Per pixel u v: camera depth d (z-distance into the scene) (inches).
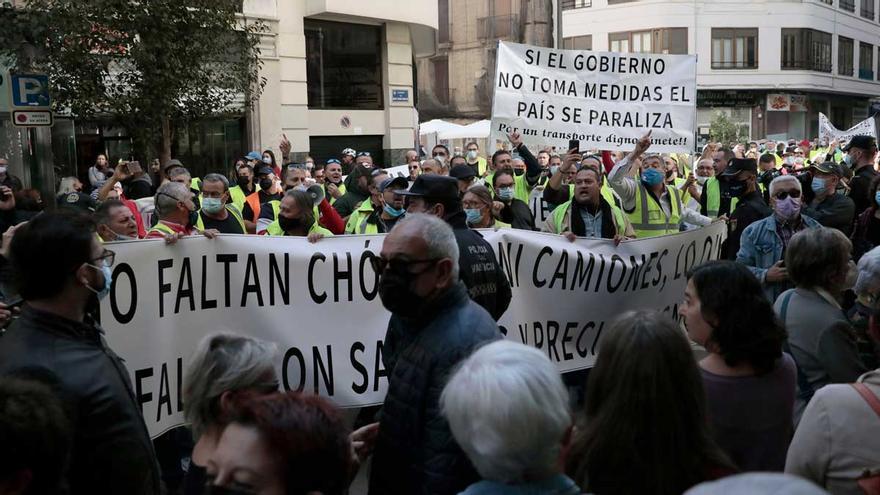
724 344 112.0
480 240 167.5
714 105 1726.1
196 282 179.8
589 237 239.0
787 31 1708.9
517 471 78.3
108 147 655.1
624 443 88.0
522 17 1549.0
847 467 95.8
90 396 99.4
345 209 370.3
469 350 110.0
